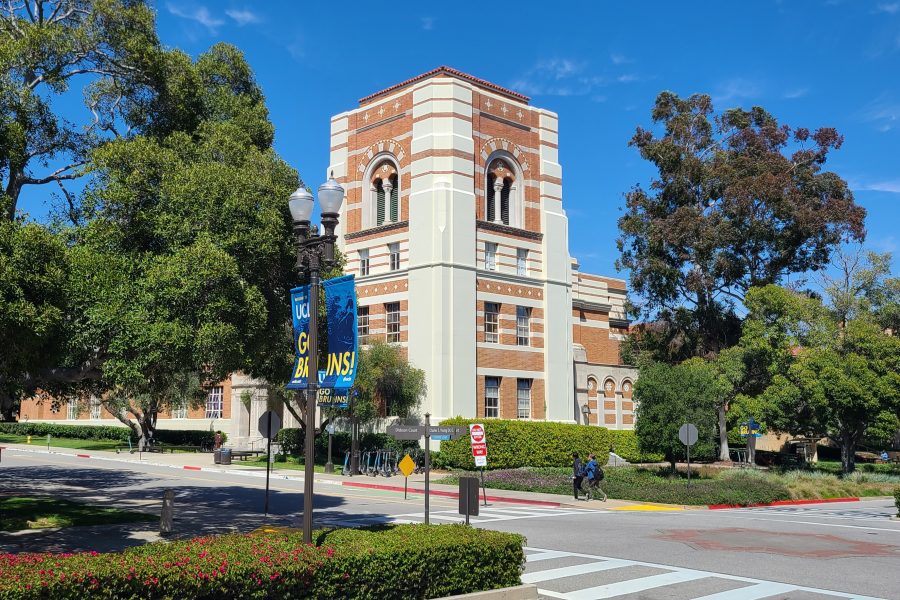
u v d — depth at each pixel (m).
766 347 38.66
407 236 40.00
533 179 43.31
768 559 14.14
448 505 24.59
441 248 38.16
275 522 18.86
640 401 34.75
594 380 49.06
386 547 9.51
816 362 35.34
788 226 49.25
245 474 34.03
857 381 34.25
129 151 16.22
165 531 16.64
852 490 31.19
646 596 10.95
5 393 15.41
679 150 52.50
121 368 14.71
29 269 13.05
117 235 16.00
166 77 19.22
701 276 49.88
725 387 41.78
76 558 8.26
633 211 54.25
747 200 48.09
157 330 14.41
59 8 19.44
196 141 19.45
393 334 39.97
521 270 42.06
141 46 18.36
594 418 48.56
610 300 62.09
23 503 20.83
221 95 21.17
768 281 51.25
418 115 40.34
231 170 16.92
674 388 33.44
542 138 44.06
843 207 48.69
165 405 46.97
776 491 28.34
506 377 40.09
